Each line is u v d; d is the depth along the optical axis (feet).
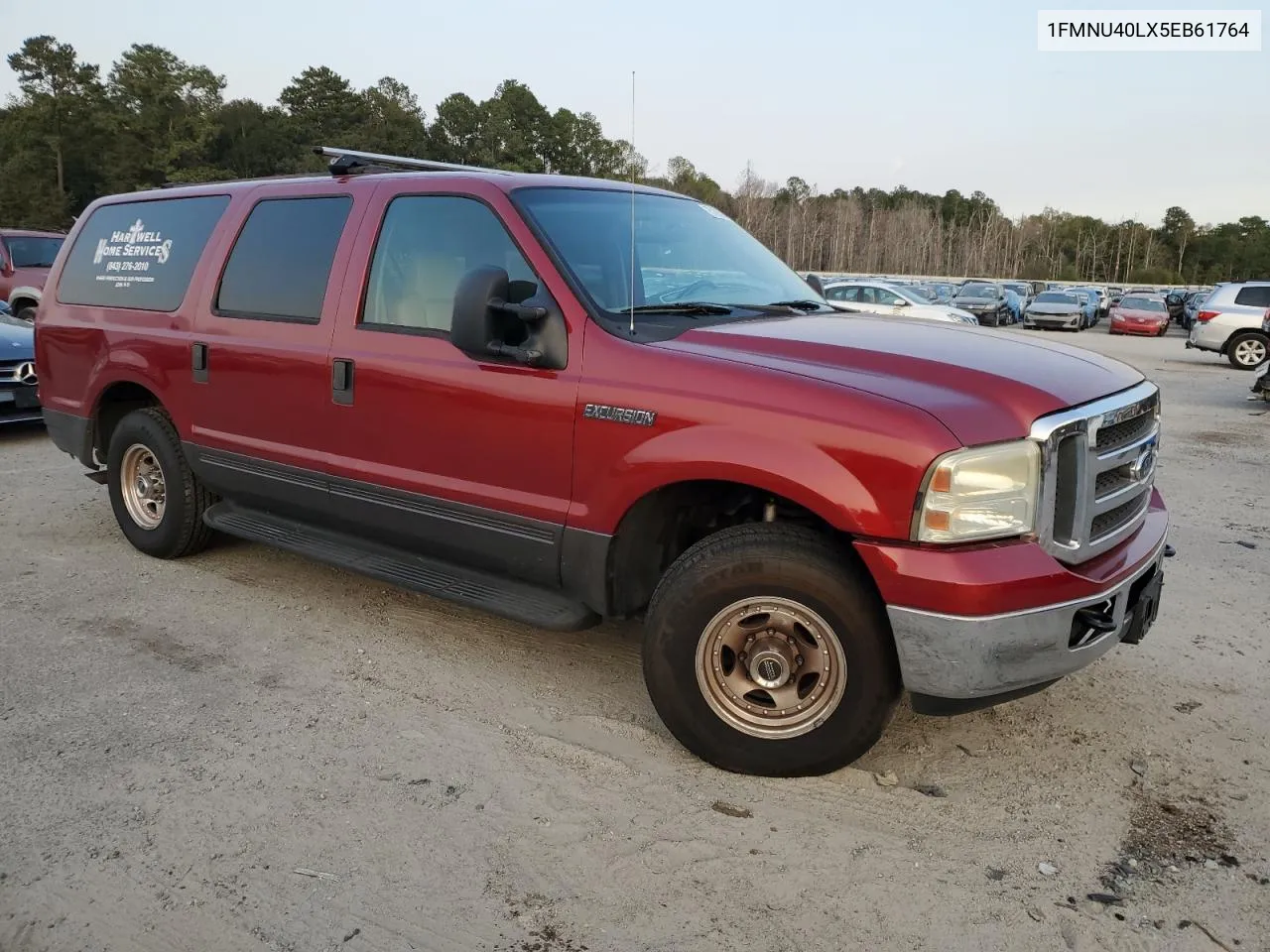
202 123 225.35
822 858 9.16
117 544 18.66
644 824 9.68
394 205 13.39
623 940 8.04
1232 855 9.25
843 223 344.08
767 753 10.33
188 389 15.83
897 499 9.16
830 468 9.43
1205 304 67.21
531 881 8.79
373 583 16.69
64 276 18.74
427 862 9.02
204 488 16.92
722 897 8.58
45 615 15.01
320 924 8.18
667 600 10.50
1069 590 9.36
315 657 13.56
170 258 16.56
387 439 13.05
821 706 10.11
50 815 9.65
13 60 214.07
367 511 13.57
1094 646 9.77
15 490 22.99
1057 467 9.50
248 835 9.38
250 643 14.03
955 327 12.92
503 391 11.64
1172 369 64.69
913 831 9.61
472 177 12.80
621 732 11.53
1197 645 14.43
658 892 8.64
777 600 10.00
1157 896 8.63
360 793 10.13
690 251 13.51
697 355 10.61
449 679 12.95
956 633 9.11
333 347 13.55
